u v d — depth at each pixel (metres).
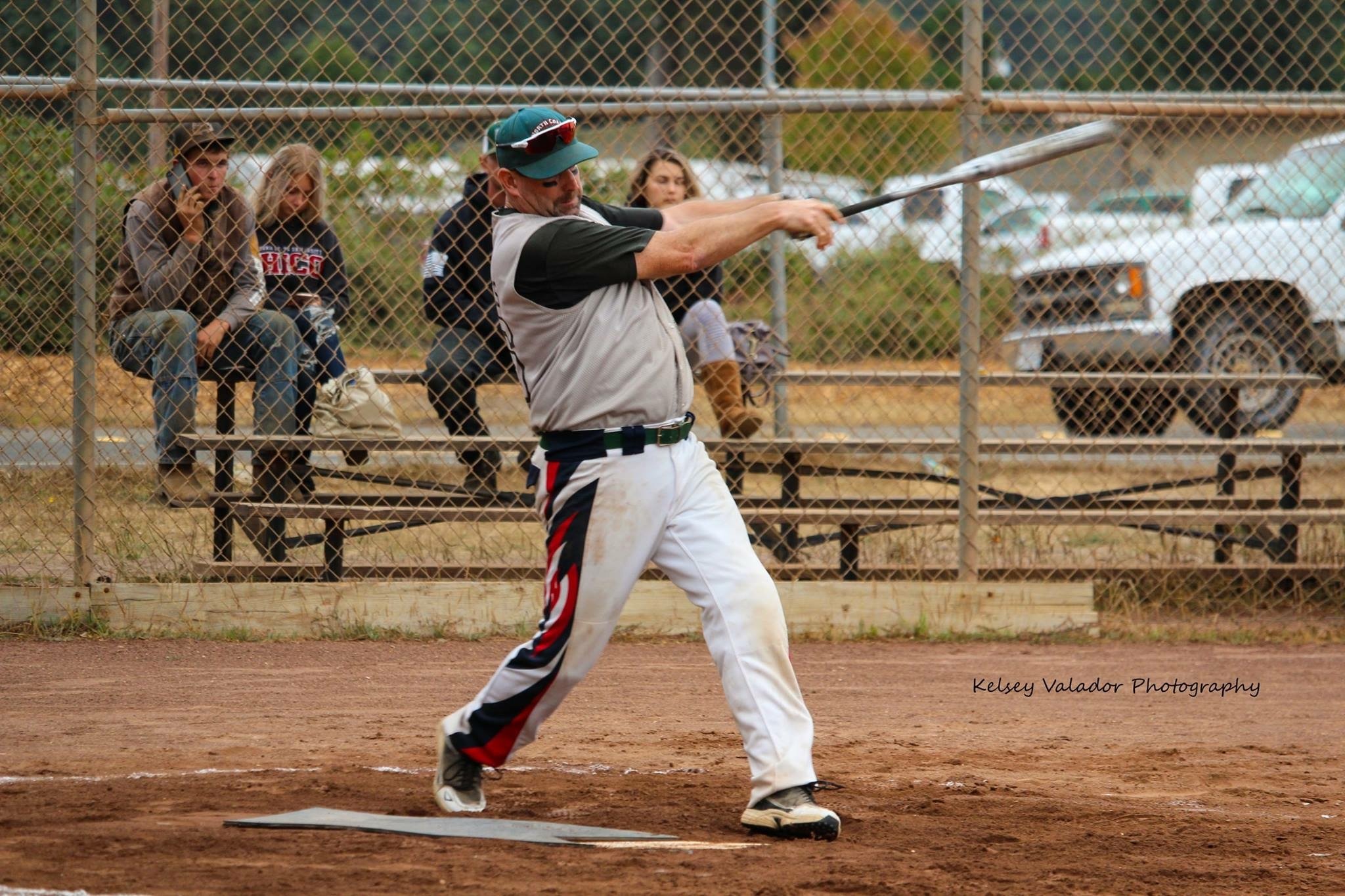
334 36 28.88
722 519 12.86
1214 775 15.96
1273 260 31.53
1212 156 32.97
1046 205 40.06
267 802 13.52
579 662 12.81
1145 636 23.81
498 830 12.51
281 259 24.41
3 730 16.98
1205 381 26.16
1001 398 41.97
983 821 13.66
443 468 28.31
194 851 11.59
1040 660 22.33
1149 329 32.19
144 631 22.53
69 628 22.39
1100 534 29.84
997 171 13.48
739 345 25.33
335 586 23.03
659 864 11.59
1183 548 28.47
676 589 23.47
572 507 12.69
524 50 48.62
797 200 12.47
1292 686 20.86
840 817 13.61
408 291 29.08
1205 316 31.80
